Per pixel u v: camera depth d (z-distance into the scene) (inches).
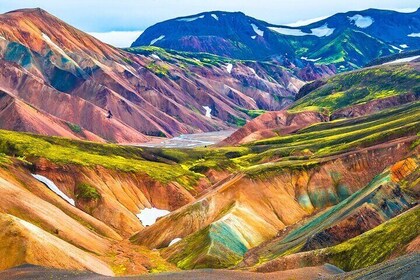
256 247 4810.5
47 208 4933.6
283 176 6028.5
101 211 6136.8
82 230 4982.8
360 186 5954.7
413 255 2532.0
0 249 3417.8
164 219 5546.3
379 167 6048.2
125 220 6077.8
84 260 3831.2
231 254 4532.5
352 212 4320.9
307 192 5930.1
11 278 3117.6
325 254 3602.4
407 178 5098.4
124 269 4286.4
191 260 4483.3
